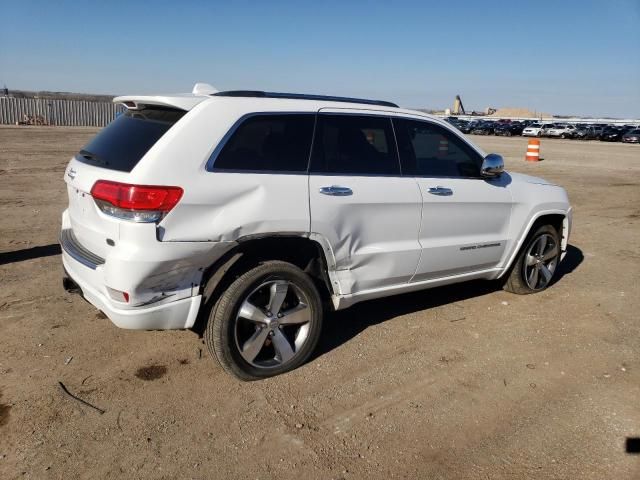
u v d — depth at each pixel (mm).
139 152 3340
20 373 3701
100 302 3400
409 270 4344
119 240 3217
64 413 3277
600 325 4875
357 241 3990
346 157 3980
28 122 38062
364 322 4766
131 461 2895
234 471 2857
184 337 4312
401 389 3693
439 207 4414
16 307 4766
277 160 3648
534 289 5602
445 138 4617
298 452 3023
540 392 3711
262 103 3691
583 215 10227
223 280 3586
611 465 2977
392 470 2906
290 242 3742
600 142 47062
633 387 3807
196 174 3314
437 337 4516
